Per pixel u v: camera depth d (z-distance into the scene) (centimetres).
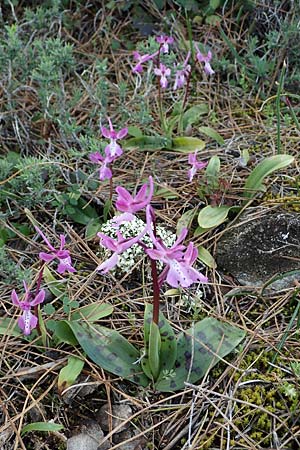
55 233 56
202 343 44
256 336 47
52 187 57
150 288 51
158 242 36
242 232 53
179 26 77
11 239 55
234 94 72
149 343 41
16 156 62
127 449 41
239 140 65
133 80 73
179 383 43
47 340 46
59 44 64
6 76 67
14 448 40
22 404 43
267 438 41
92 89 69
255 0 76
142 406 42
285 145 63
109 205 55
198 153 63
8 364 45
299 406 42
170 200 58
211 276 52
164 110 70
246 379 44
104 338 44
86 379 44
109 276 51
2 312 49
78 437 42
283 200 56
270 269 52
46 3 78
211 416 42
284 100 70
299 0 73
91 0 81
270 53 75
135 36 79
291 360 45
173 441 41
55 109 65
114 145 51
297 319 48
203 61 67
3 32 71
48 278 50
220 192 56
